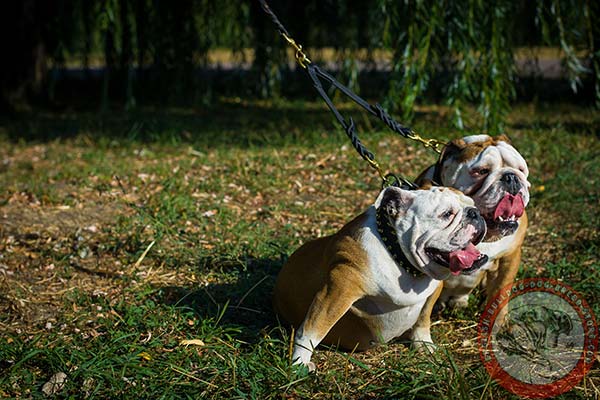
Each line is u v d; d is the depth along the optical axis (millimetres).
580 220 6773
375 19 11398
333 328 4230
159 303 5055
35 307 5086
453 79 9766
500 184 4113
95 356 4121
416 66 9352
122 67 12547
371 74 13578
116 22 12008
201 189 7758
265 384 3895
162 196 7418
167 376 3988
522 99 13695
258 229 6500
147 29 12234
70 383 3934
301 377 3904
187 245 6148
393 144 9539
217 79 15867
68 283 5473
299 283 4348
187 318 4750
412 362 4152
